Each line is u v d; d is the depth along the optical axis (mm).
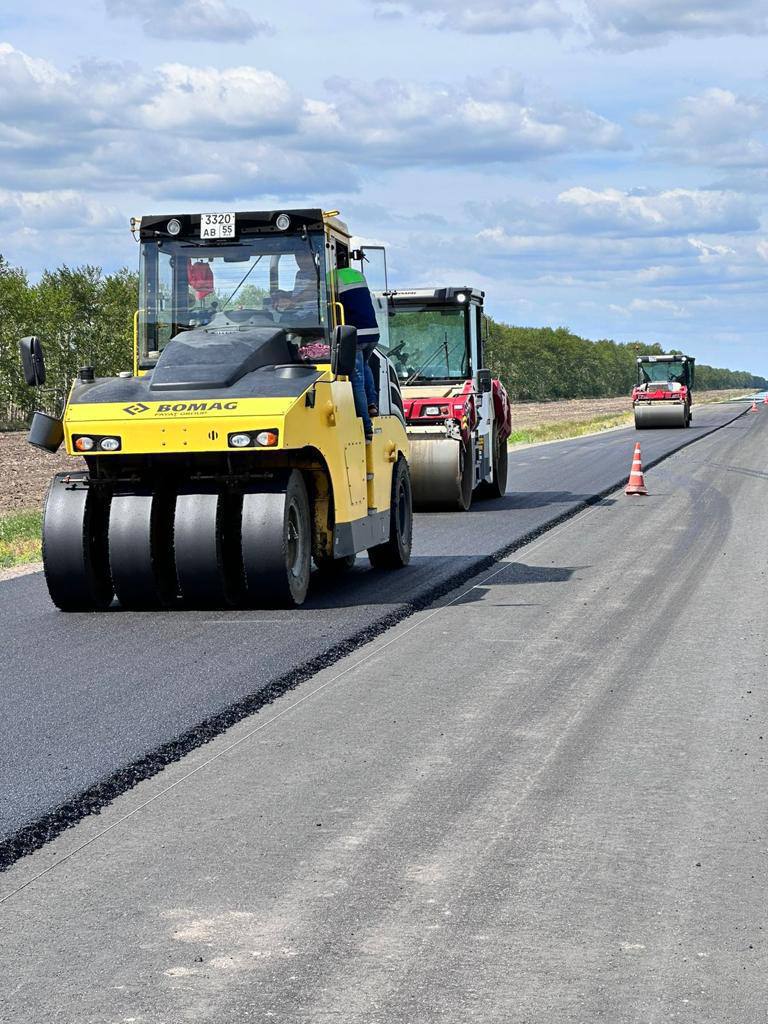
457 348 19906
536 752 6535
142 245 11617
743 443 37844
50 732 6969
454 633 9688
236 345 10836
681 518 17516
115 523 10547
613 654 8875
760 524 16641
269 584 10469
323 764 6375
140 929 4434
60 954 4246
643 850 5133
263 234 11492
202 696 7711
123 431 10148
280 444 9961
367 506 12023
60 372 74312
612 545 14789
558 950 4203
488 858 5055
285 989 3955
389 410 12867
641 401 49781
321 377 10742
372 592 11547
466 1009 3807
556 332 176500
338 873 4922
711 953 4176
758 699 7586
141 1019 3789
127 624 10266
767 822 5457
